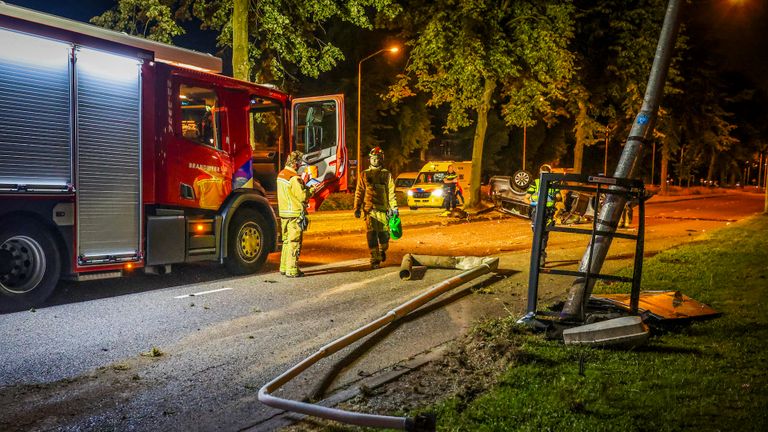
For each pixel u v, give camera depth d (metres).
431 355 6.31
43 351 6.55
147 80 9.59
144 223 9.65
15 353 6.47
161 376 5.84
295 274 11.09
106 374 5.88
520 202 22.92
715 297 8.48
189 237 10.35
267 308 8.61
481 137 29.25
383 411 4.78
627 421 4.39
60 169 8.54
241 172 11.38
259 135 16.34
